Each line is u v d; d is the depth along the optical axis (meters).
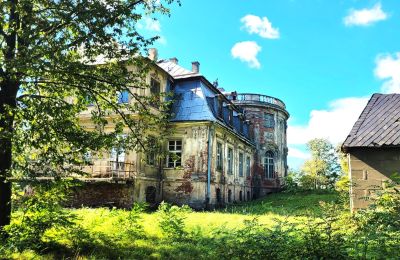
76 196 21.27
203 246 8.67
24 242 7.21
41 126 7.95
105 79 8.87
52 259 7.13
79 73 8.30
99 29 7.90
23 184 7.62
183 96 24.67
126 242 8.84
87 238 8.51
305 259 5.76
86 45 8.01
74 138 8.16
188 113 23.73
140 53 8.98
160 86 23.45
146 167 21.86
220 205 24.77
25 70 7.02
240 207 24.11
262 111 37.88
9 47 8.05
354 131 12.87
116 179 19.53
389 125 12.67
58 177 7.94
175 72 26.30
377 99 14.52
